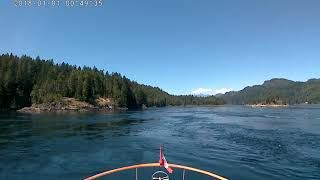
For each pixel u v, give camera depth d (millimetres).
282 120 94688
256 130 61594
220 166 30031
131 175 25578
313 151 37562
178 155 35531
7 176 26672
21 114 126250
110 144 43969
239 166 30062
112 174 25953
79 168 29484
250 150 38375
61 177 26375
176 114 135375
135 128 67750
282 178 26016
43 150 39000
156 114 134125
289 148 39656
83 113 140750
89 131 61406
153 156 35219
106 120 92688
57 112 149500
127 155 35812
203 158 33781
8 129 64062
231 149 39188
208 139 48438
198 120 93875
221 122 85000
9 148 40406
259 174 27203
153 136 53094
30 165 30672
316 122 85500
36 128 66625
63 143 44938
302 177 26312
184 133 57156
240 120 94250
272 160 32562
